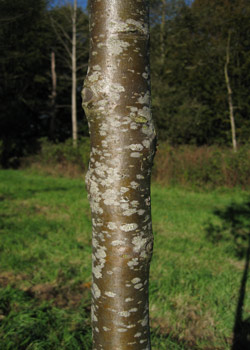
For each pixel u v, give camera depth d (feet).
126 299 3.71
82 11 59.47
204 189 35.29
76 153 47.52
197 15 55.16
